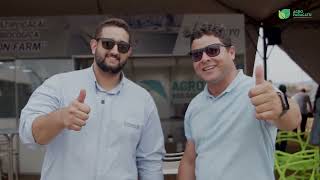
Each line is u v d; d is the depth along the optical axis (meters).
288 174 3.46
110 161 1.69
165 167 2.97
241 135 1.60
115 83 1.78
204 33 1.68
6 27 6.09
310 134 3.75
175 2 6.85
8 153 4.84
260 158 1.59
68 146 1.67
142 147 1.88
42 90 1.73
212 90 1.74
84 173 1.66
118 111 1.75
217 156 1.64
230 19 6.17
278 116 1.41
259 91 1.38
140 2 6.80
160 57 6.59
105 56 1.70
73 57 6.10
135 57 6.53
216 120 1.68
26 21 6.10
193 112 1.80
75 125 1.40
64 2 6.70
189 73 6.90
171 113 6.90
